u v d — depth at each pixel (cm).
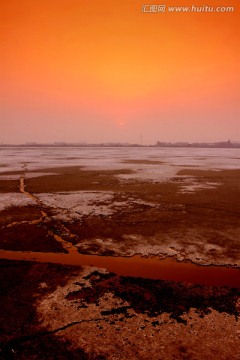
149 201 676
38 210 581
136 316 223
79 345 192
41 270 306
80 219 512
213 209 594
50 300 246
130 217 527
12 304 240
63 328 209
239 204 644
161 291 263
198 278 293
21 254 355
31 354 184
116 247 378
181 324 214
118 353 185
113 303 242
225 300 249
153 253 358
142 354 184
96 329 208
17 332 204
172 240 404
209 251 364
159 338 198
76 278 288
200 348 189
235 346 191
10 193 784
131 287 271
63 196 738
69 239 409
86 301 245
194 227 467
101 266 321
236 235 426
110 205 630
